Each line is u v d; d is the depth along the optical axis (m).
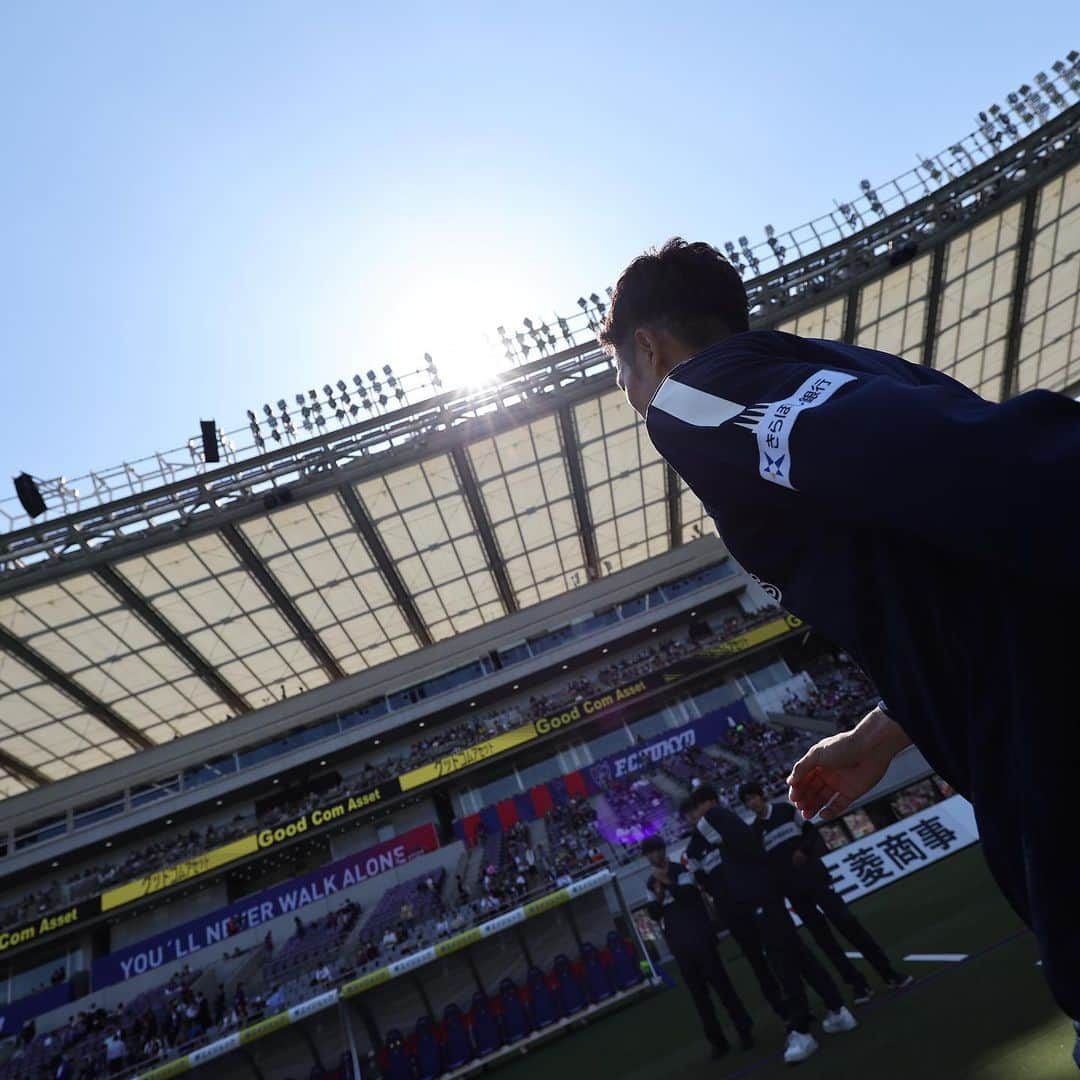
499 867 26.14
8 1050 23.56
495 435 30.06
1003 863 0.69
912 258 30.33
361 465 28.58
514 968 10.67
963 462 0.55
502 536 35.44
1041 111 30.38
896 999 4.86
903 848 11.94
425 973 10.69
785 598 0.90
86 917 28.36
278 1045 10.30
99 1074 20.67
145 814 31.64
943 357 37.31
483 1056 9.77
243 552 29.77
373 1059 10.00
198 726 38.56
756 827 5.43
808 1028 4.32
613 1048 7.84
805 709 28.53
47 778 37.34
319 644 36.72
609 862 23.48
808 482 0.69
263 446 28.77
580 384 29.81
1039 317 36.88
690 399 0.91
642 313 1.20
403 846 27.16
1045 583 0.53
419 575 35.38
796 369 0.80
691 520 40.62
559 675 34.81
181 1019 21.64
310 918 25.78
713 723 28.78
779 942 4.50
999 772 0.66
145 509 26.84
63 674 31.16
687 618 35.12
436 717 34.03
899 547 0.73
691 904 5.51
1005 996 4.00
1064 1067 2.78
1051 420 0.56
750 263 30.55
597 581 35.53
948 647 0.70
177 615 31.14
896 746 1.15
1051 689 0.60
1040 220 32.00
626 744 31.77
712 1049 5.46
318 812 30.17
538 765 31.75
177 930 25.52
